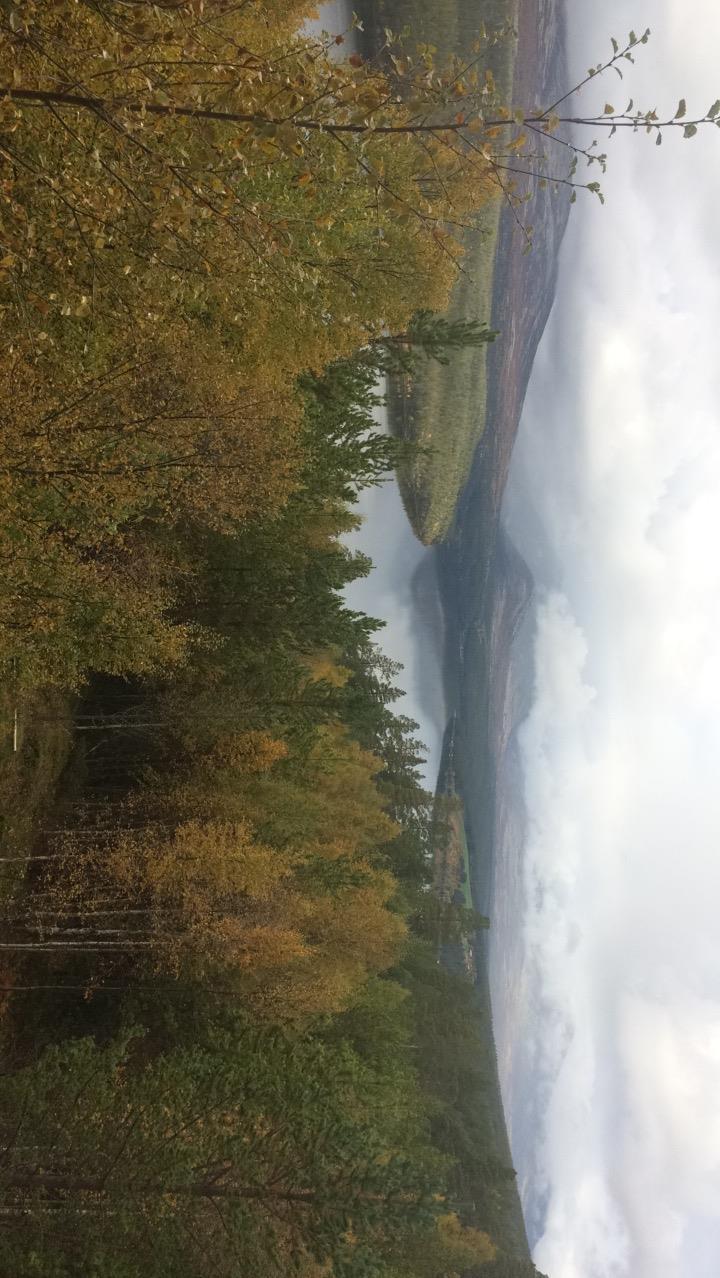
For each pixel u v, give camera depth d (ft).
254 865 52.80
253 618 56.85
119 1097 40.14
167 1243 36.55
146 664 42.27
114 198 19.19
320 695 63.82
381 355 63.21
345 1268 35.99
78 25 18.34
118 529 41.86
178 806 57.57
